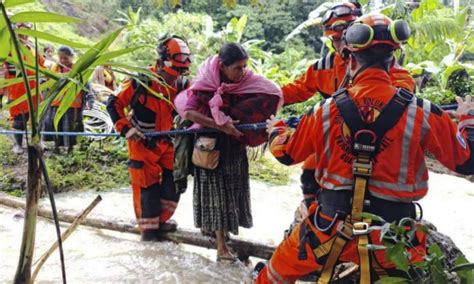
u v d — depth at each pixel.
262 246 4.29
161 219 4.68
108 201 6.10
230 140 4.04
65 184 6.47
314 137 2.71
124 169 7.07
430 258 2.38
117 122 4.40
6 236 4.82
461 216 5.61
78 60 2.19
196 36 12.57
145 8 17.12
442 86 10.31
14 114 7.14
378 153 2.58
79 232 4.95
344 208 2.64
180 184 4.28
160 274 4.10
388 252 2.36
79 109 7.06
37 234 4.89
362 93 2.63
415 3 10.02
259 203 6.00
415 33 9.84
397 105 2.60
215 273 4.13
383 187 2.58
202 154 3.99
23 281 2.16
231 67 3.87
